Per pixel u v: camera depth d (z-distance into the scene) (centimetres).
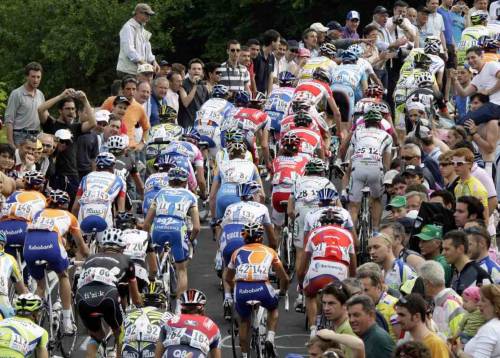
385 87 7319
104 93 11525
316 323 4272
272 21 11575
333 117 6494
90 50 11212
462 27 7862
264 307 4225
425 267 3428
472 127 5416
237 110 5950
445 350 3044
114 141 5412
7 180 5044
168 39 11631
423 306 3061
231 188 5134
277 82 7506
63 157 5600
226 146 5522
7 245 4700
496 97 6069
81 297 4100
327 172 6238
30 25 11638
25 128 5897
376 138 5319
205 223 6238
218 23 11888
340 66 6456
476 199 4019
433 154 5178
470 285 3581
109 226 4938
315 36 7394
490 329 3142
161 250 4794
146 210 5138
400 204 4444
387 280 3769
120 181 5025
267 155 6000
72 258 5188
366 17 11150
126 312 4219
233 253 4291
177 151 5491
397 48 7250
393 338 3406
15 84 11488
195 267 5616
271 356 4250
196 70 6862
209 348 3741
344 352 3053
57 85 11500
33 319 3788
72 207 5384
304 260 4353
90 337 4316
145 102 6494
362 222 5166
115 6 11312
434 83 6250
